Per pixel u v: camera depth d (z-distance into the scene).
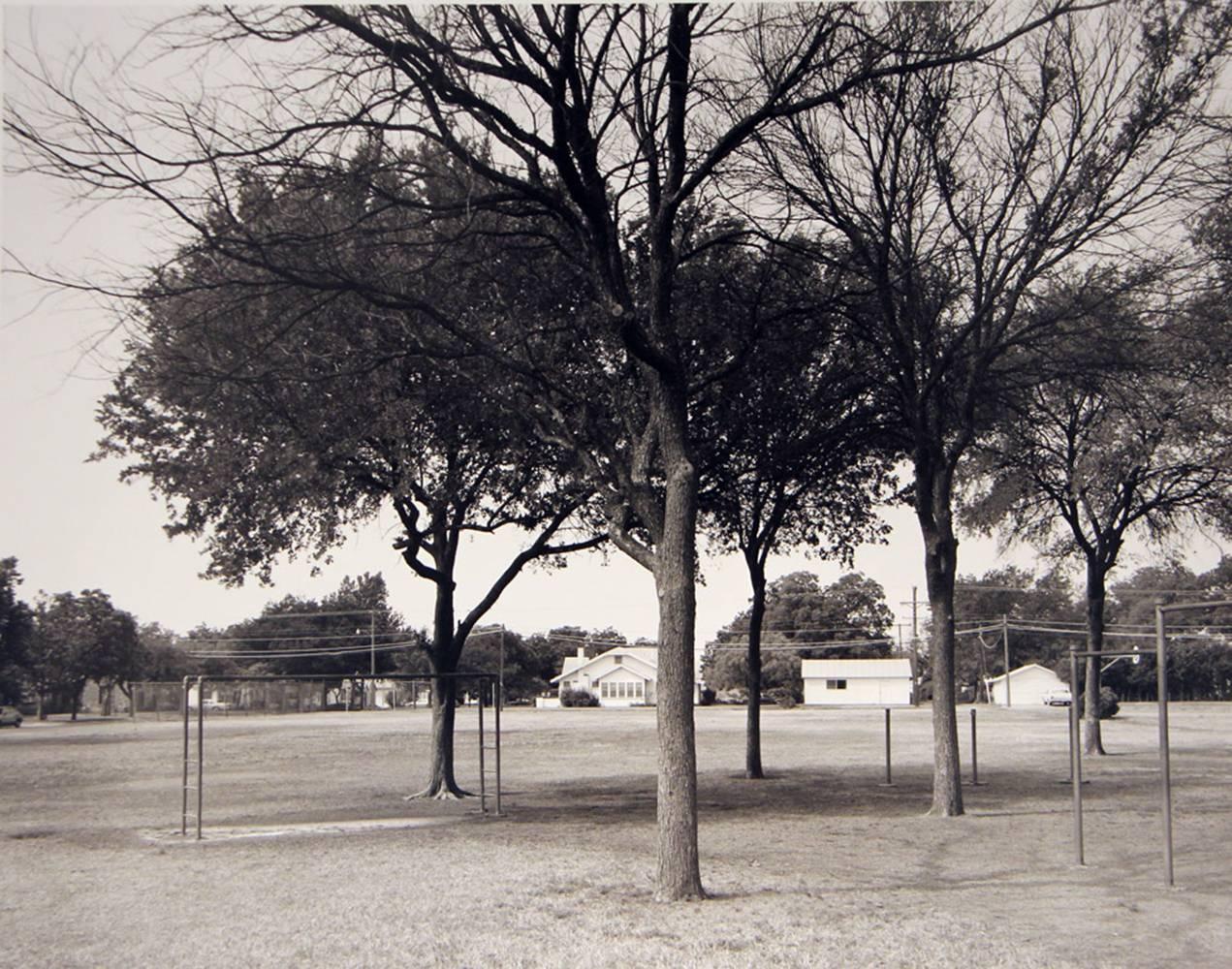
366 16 10.65
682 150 12.48
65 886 12.90
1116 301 17.98
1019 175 17.59
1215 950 9.22
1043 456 28.98
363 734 53.78
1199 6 16.06
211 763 36.41
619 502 13.11
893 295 18.56
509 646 113.44
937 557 19.20
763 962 8.84
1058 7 12.29
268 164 10.64
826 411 20.73
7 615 78.19
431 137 11.18
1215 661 92.81
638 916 10.63
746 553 26.69
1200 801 20.78
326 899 11.75
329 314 13.88
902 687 102.12
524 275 15.51
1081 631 99.56
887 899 11.43
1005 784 24.80
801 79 13.69
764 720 66.50
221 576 21.91
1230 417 25.05
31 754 41.22
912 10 15.52
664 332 12.44
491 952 9.30
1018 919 10.45
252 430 17.06
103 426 20.66
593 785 26.86
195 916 10.97
